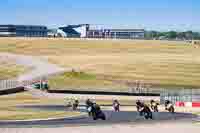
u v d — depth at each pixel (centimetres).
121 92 11344
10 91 10956
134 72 15875
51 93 11269
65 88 12006
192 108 7862
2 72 16062
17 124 5059
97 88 12325
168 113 6569
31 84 12350
